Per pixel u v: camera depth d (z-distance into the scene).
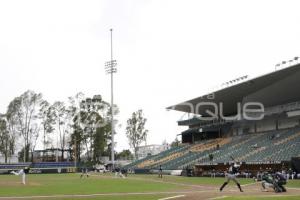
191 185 40.22
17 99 112.06
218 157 69.94
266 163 56.09
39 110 114.25
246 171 56.38
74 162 103.44
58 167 98.44
